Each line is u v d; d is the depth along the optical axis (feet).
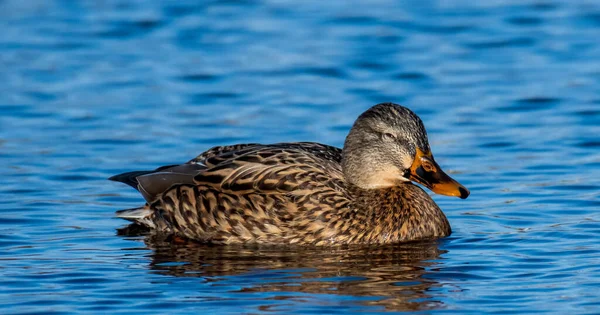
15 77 74.84
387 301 36.96
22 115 67.15
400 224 45.60
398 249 44.24
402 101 69.77
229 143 61.52
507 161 57.57
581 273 39.55
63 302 37.22
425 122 65.36
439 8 91.71
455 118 65.98
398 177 46.01
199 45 83.05
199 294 37.93
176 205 46.75
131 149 60.49
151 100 70.49
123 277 40.16
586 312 35.47
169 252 44.06
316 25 87.51
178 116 67.05
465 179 54.60
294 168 46.16
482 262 41.57
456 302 36.83
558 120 65.10
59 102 69.87
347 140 46.96
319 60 78.89
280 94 71.72
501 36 83.97
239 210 45.44
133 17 89.71
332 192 45.70
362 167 46.34
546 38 83.20
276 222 45.19
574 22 86.89
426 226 46.03
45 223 47.96
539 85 72.23
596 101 68.59
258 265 41.91
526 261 41.39
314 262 42.29
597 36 83.25
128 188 53.98
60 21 88.84
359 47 81.87
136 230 47.60
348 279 39.68
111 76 75.72
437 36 84.43
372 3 93.91
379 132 46.03
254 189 45.73
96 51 81.56
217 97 71.20
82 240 45.60
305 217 45.09
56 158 58.65
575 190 51.96
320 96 71.20
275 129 64.08
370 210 45.57
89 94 71.72
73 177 55.36
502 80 73.82
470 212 49.44
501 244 44.06
